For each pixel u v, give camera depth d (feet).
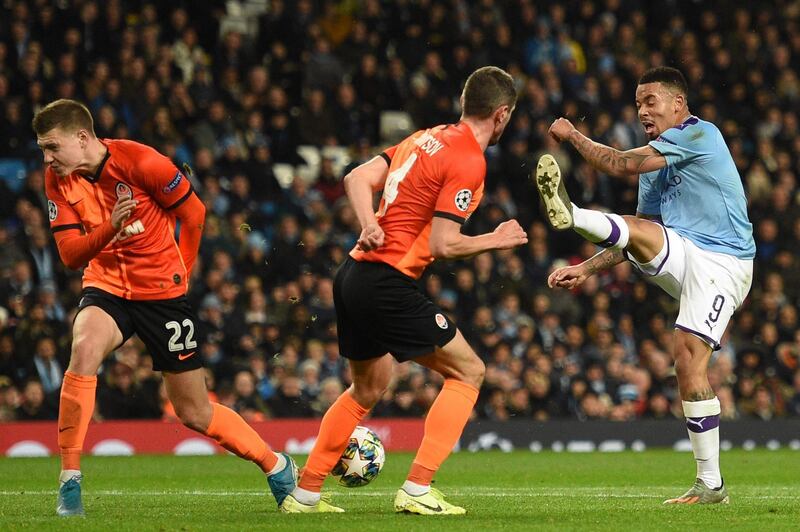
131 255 64.08
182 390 65.10
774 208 193.88
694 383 70.23
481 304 166.81
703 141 70.38
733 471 112.88
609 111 199.62
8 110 168.45
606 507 68.95
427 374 151.64
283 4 199.52
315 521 59.16
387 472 109.70
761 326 173.88
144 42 182.80
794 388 168.04
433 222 60.90
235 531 54.85
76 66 175.94
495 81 62.34
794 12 227.61
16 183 168.14
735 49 218.38
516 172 186.60
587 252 184.44
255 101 188.55
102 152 63.82
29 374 140.46
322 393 146.30
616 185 191.93
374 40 206.59
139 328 64.69
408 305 61.52
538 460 129.29
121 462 123.54
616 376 159.74
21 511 66.13
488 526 56.95
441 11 204.85
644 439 152.76
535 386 154.40
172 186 64.49
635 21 219.82
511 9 209.36
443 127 63.00
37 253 155.33
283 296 157.89
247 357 149.48
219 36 199.82
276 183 177.68
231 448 65.36
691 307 70.38
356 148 183.01
